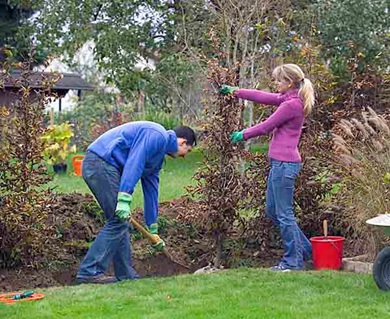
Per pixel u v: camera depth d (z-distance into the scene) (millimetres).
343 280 5691
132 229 7234
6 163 6250
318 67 7492
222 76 6395
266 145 7531
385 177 6184
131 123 5980
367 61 15078
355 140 6770
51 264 6543
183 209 6910
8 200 6121
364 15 15359
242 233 7039
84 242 7043
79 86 23312
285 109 6078
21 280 6180
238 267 6562
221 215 6562
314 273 5984
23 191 6254
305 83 6148
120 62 16078
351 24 15273
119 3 15938
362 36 15250
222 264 6762
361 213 6316
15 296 5266
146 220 6227
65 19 16219
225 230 6668
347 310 4781
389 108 8695
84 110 21516
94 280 5883
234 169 6598
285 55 13266
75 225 7184
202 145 6539
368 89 8727
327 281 5660
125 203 5645
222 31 13664
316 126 7215
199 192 6602
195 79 15914
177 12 16297
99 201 5898
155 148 5828
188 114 17203
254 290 5387
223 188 6543
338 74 14953
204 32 14688
